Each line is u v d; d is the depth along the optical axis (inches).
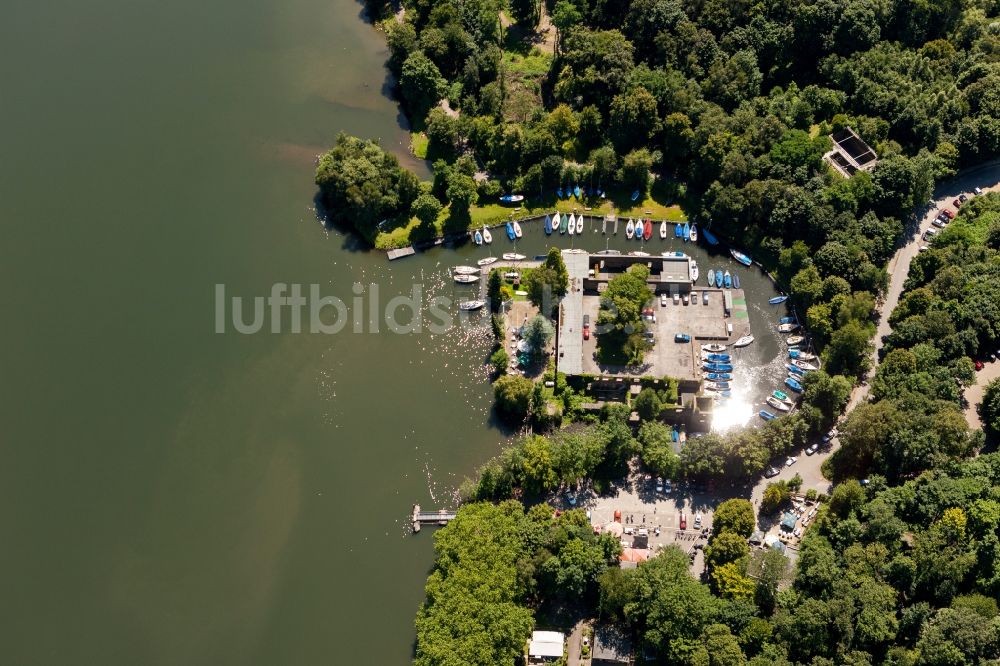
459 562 7327.8
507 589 7145.7
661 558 7480.3
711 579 7588.6
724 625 6978.4
